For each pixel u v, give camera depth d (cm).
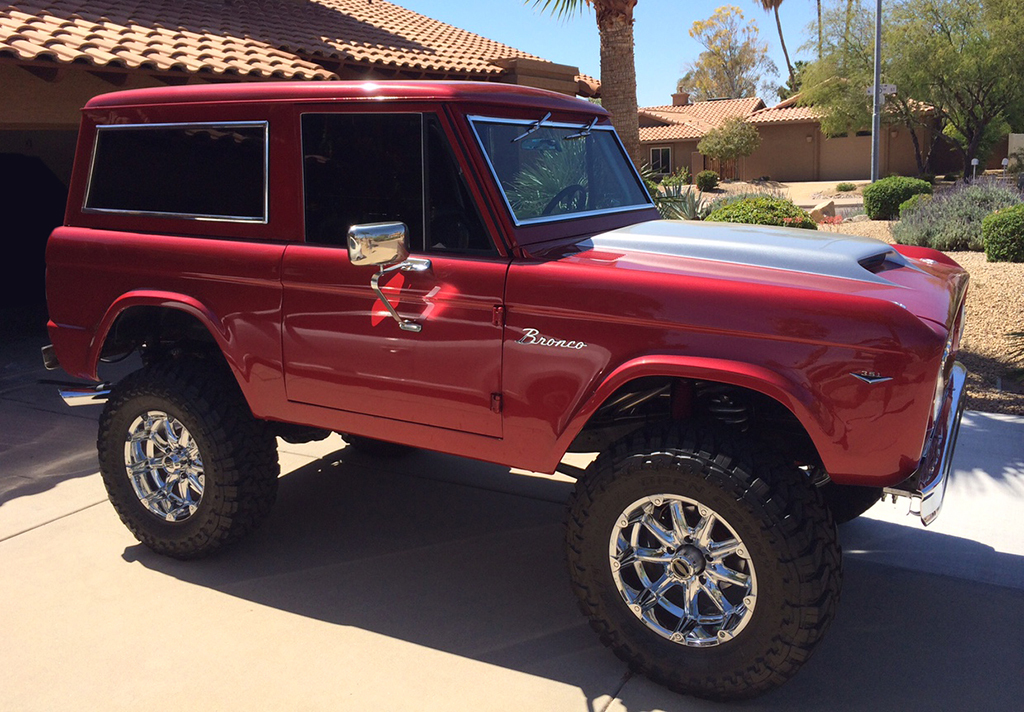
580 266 303
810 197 3494
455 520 453
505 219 317
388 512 462
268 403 368
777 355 272
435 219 328
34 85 805
